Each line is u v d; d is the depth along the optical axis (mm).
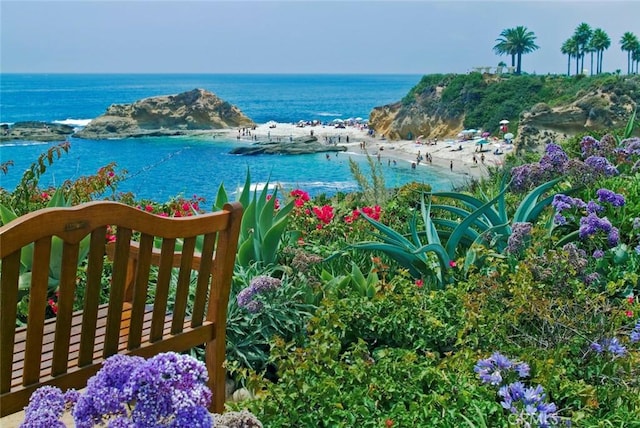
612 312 3381
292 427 2430
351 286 4047
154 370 1477
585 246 4793
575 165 5762
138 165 45344
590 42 105000
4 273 1896
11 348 2002
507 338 3248
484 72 74188
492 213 5113
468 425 2334
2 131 72000
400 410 2424
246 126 85250
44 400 1622
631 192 5578
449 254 4652
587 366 3016
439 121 70500
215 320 2621
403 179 33562
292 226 5691
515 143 43812
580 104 42594
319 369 2721
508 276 3846
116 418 1458
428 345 3314
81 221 2006
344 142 68688
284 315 3498
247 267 4258
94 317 2186
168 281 2395
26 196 5539
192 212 5941
